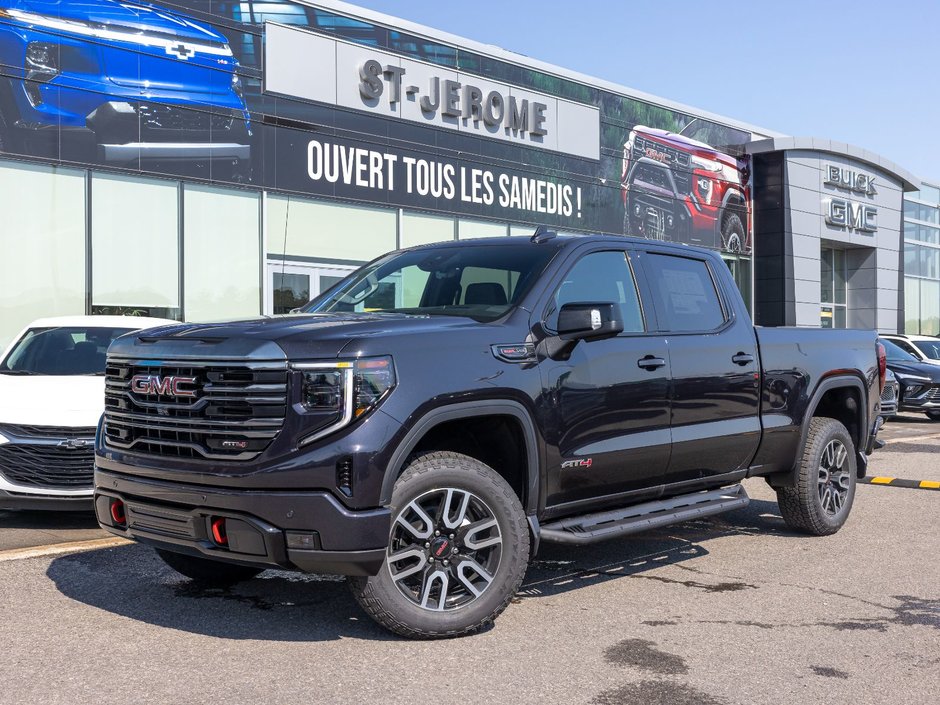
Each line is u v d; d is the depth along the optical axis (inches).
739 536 273.0
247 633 175.8
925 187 1462.8
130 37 585.0
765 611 194.4
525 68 838.5
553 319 197.2
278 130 661.3
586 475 198.1
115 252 585.0
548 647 169.5
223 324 180.7
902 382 678.5
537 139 850.8
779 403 252.1
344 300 224.2
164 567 226.4
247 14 642.2
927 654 167.9
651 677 154.9
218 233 633.6
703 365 226.8
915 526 288.2
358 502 159.5
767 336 250.4
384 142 727.1
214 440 164.6
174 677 152.1
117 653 163.6
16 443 267.4
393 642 171.0
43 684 148.6
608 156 924.6
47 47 550.9
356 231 713.0
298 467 158.1
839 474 275.7
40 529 272.5
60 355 323.3
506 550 176.4
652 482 217.8
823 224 1174.3
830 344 273.0
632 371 207.8
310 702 141.9
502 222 821.9
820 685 152.3
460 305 204.8
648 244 229.3
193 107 615.8
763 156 1119.6
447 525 171.9
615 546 259.8
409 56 742.5
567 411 192.4
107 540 255.3
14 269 545.3
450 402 170.4
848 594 208.2
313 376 160.7
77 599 198.1
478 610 174.1
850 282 1310.3
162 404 171.5
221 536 163.9
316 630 177.8
